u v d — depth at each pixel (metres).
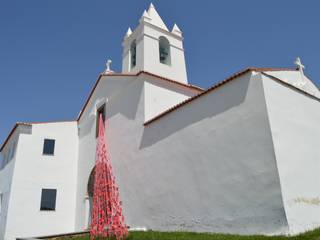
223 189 9.14
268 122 8.29
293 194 7.87
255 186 8.23
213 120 10.02
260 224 7.92
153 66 17.50
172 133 11.74
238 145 8.97
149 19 18.73
